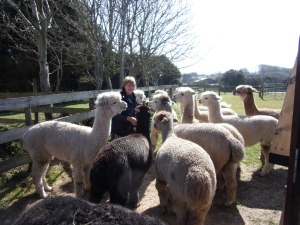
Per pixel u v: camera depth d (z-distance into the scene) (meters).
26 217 1.77
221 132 3.47
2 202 3.55
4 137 3.66
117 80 19.47
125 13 7.03
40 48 6.61
